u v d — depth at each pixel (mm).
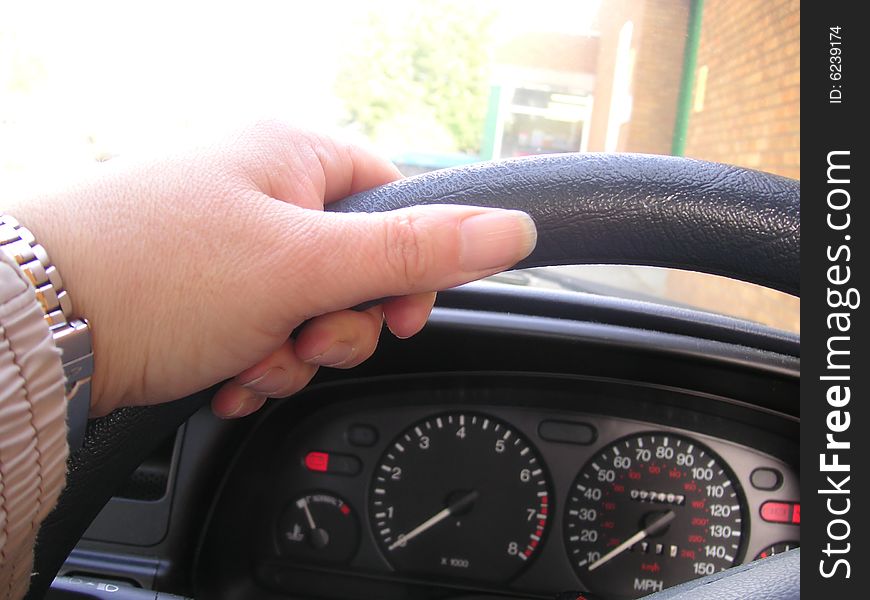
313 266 481
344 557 1041
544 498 1029
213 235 482
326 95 2633
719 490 1021
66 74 2012
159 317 482
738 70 3311
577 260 558
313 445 1042
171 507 938
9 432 378
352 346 571
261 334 502
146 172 493
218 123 554
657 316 932
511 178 537
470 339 936
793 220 528
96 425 527
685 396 998
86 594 682
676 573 1020
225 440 947
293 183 531
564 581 1024
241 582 1043
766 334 930
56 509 528
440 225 474
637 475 1026
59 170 528
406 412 1034
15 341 382
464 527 1035
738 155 3410
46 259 435
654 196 527
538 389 1018
